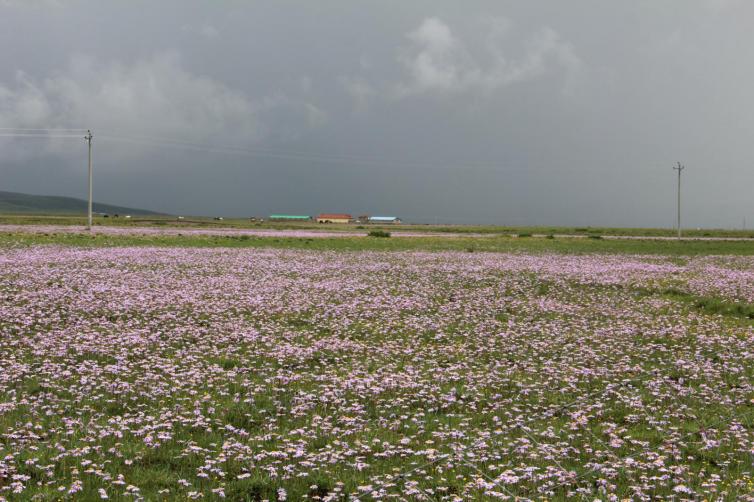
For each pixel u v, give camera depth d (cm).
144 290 2700
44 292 2530
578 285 3372
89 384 1383
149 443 1040
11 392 1284
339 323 2198
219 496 859
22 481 870
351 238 7444
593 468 973
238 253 4672
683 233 12044
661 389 1466
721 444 1098
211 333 1975
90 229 7488
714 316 2480
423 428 1175
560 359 1775
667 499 870
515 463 1014
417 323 2230
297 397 1334
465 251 5609
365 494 872
